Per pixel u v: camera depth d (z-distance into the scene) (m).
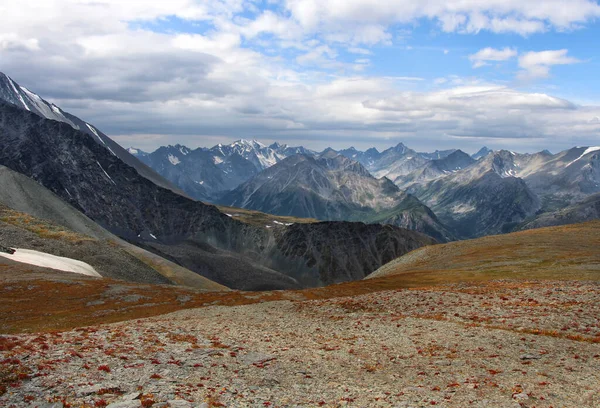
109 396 22.17
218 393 23.64
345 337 40.38
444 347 35.28
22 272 94.44
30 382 23.53
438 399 23.97
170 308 75.06
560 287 56.28
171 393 23.00
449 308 49.91
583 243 106.06
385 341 38.09
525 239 121.62
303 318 52.31
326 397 24.08
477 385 26.25
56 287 85.00
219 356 31.62
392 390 25.55
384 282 88.31
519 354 32.81
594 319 40.62
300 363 30.95
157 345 34.31
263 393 24.31
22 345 32.00
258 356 32.31
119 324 49.66
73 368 26.33
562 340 35.88
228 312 60.44
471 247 124.75
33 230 148.75
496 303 49.91
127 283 95.19
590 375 27.92
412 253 147.12
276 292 88.12
